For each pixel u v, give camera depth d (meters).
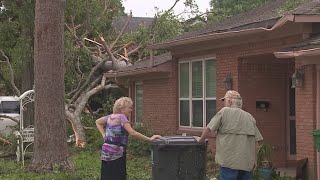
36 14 12.41
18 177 11.66
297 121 11.22
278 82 14.23
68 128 20.27
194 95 16.16
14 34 19.20
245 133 7.75
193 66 16.19
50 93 12.33
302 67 11.02
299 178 10.88
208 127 7.71
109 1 23.88
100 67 22.61
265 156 10.66
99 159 14.94
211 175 11.79
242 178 7.91
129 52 23.86
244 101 13.90
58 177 11.41
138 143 16.02
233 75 14.02
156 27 23.77
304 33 11.16
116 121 8.19
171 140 7.64
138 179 11.32
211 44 14.77
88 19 21.34
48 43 12.30
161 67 17.17
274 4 16.22
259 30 11.95
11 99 22.31
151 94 18.88
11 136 17.33
